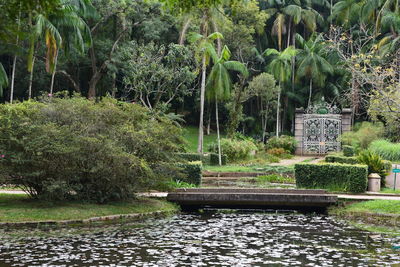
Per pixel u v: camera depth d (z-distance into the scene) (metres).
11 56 38.06
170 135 16.06
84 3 29.81
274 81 43.19
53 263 9.02
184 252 10.21
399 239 11.91
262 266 9.14
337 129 40.75
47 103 15.48
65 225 12.93
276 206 17.50
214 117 51.16
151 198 17.05
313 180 19.36
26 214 13.19
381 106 16.73
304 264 9.34
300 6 49.53
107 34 40.06
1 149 13.65
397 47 34.88
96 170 13.83
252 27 43.44
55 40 25.31
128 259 9.46
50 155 13.84
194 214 16.19
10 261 9.10
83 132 14.54
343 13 44.88
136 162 14.17
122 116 15.23
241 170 29.00
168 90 36.75
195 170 19.78
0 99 41.69
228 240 11.60
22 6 7.46
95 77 37.62
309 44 47.44
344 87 45.75
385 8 35.50
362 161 20.27
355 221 14.78
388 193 18.67
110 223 13.55
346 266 9.20
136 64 34.88
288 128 52.25
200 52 35.38
